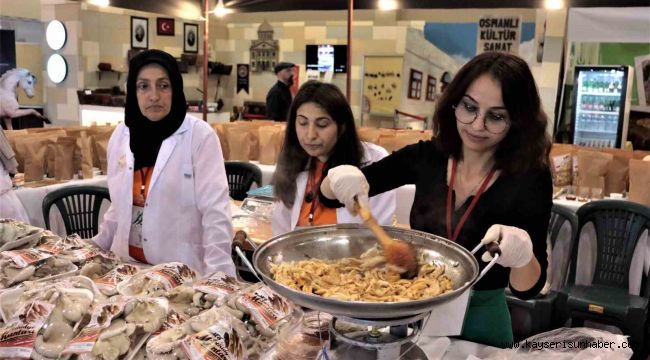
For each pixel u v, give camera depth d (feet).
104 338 3.22
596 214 9.98
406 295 2.93
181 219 6.52
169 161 6.41
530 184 4.09
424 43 20.17
